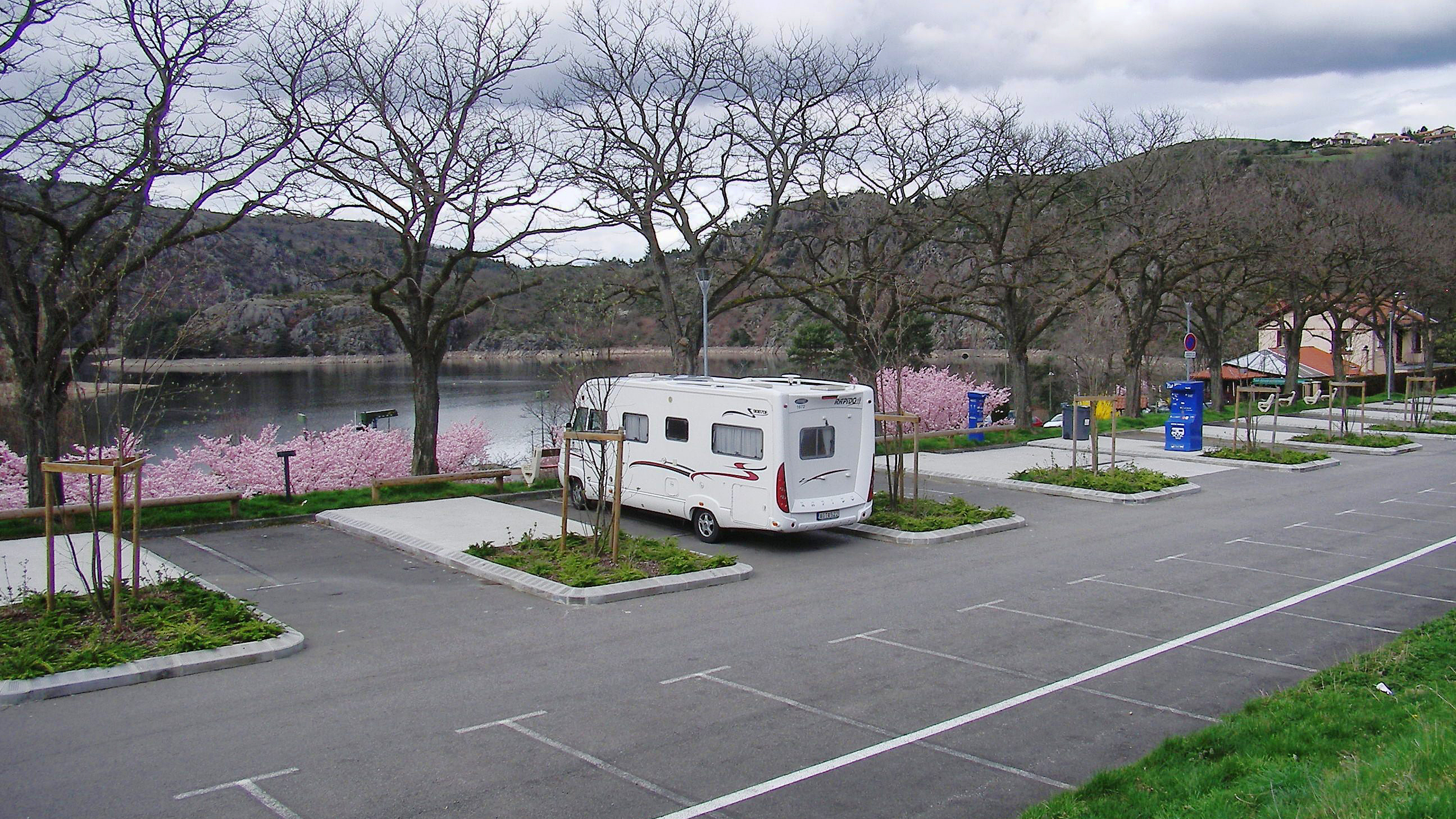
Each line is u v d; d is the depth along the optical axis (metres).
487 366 76.62
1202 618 11.62
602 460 15.70
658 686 9.13
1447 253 46.22
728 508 15.93
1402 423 35.69
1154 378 54.91
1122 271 35.84
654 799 6.75
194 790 6.80
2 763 7.24
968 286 30.12
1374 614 11.76
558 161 21.16
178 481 21.98
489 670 9.58
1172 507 19.62
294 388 58.78
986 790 6.95
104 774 7.05
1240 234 37.16
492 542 15.23
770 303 72.12
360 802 6.66
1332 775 6.09
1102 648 10.41
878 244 29.80
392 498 19.30
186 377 60.53
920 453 27.81
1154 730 8.11
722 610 11.96
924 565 14.61
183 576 12.02
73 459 18.98
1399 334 71.88
